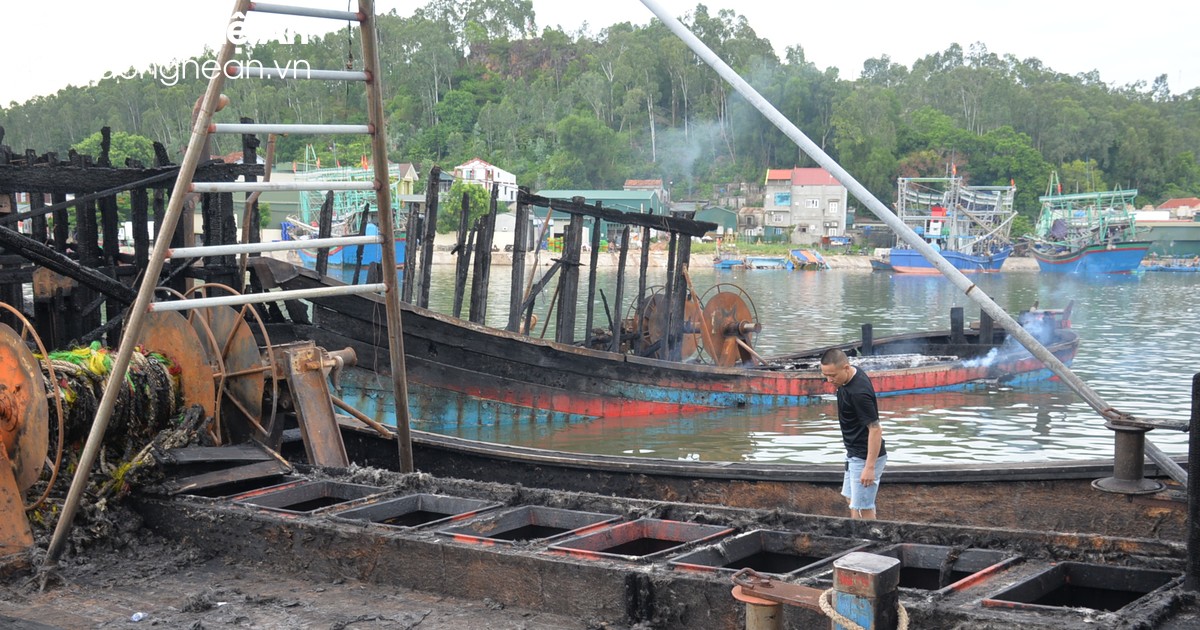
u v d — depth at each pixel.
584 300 47.34
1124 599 5.00
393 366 8.27
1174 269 93.62
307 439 8.98
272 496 7.49
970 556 5.34
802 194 111.56
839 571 3.70
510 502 6.96
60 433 7.07
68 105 123.88
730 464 9.27
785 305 50.53
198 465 7.86
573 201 19.88
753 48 148.00
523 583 5.56
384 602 5.80
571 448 16.42
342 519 6.55
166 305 6.41
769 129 128.62
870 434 8.09
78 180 12.00
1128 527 7.77
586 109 135.62
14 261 12.41
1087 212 95.56
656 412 19.53
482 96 146.88
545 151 124.88
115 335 13.09
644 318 21.69
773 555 5.93
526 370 18.28
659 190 106.44
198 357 8.75
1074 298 55.03
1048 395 21.30
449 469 10.36
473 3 188.38
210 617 5.63
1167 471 6.79
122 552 7.09
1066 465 8.01
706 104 134.62
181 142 105.81
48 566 6.61
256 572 6.58
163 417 8.57
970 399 20.89
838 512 8.77
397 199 76.38
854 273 91.94
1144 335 33.84
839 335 34.62
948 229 90.69
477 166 96.19
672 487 9.41
